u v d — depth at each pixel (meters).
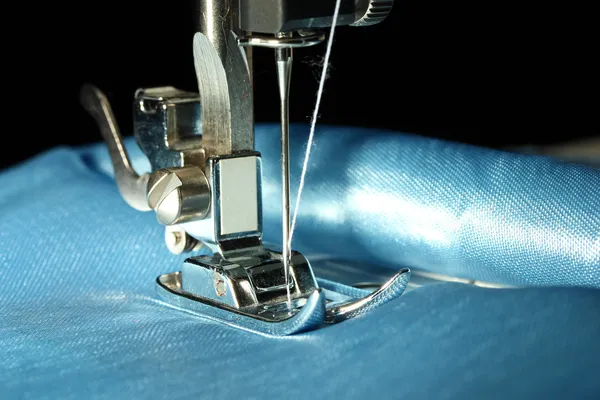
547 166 0.19
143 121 0.19
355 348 0.16
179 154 0.18
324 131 0.21
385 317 0.17
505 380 0.15
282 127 0.17
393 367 0.16
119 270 0.20
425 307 0.17
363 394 0.15
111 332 0.18
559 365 0.15
